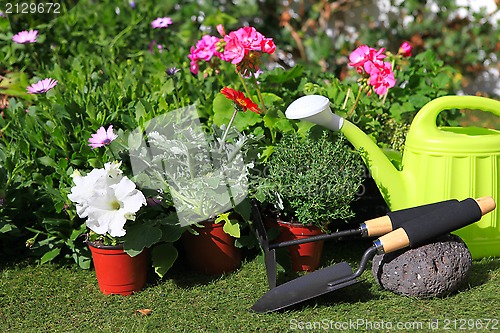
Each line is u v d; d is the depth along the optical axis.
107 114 1.80
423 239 1.60
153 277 1.72
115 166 1.62
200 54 1.98
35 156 1.79
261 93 1.88
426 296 1.62
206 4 2.60
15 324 1.60
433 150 1.70
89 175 1.62
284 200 1.71
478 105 1.72
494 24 2.64
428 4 2.68
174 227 1.67
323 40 2.68
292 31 2.73
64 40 2.23
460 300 1.62
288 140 1.72
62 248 1.79
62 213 1.77
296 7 2.77
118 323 1.59
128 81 1.94
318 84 2.03
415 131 1.73
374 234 1.64
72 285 1.71
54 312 1.63
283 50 2.74
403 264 1.62
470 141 1.69
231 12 2.67
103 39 2.29
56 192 1.73
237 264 1.75
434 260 1.61
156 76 2.02
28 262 1.78
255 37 1.76
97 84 1.95
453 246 1.62
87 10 2.42
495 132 1.76
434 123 1.73
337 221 1.84
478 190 1.70
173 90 1.93
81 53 2.20
